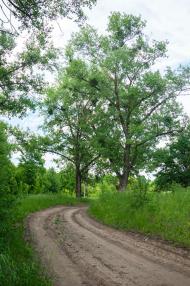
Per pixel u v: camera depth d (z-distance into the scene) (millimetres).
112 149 51250
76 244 15602
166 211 20500
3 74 33375
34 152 62062
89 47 49750
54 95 58656
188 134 37594
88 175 65188
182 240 15719
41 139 62688
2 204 14781
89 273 10625
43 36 17906
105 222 25297
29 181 65188
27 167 63219
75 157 64125
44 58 34031
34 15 15617
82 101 61281
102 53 49812
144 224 20562
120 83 49812
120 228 21859
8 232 14859
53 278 9953
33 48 33188
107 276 10281
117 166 51562
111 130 51656
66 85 52375
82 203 55625
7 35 31391
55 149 62875
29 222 23641
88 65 50938
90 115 59312
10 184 15500
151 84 47969
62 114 61062
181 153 36469
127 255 13227
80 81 51344
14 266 9469
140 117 51312
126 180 50969
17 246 13383
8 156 15859
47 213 32219
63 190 97188
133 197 25703
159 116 48938
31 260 11719
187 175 35844
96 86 50781
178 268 11180
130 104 50000
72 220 26391
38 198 45125
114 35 48844
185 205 20344
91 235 18516
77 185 64312
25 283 8680
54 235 18141
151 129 49094
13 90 34688
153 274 10469
